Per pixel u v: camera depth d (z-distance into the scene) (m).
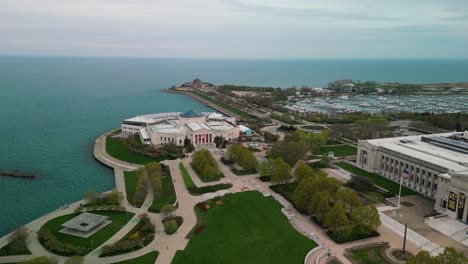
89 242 154.00
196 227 168.75
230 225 171.12
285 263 139.62
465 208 171.75
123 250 147.50
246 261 140.62
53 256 142.50
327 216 161.38
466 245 154.62
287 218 179.62
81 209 184.75
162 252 147.25
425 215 182.38
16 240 149.12
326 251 148.38
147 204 195.25
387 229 169.38
